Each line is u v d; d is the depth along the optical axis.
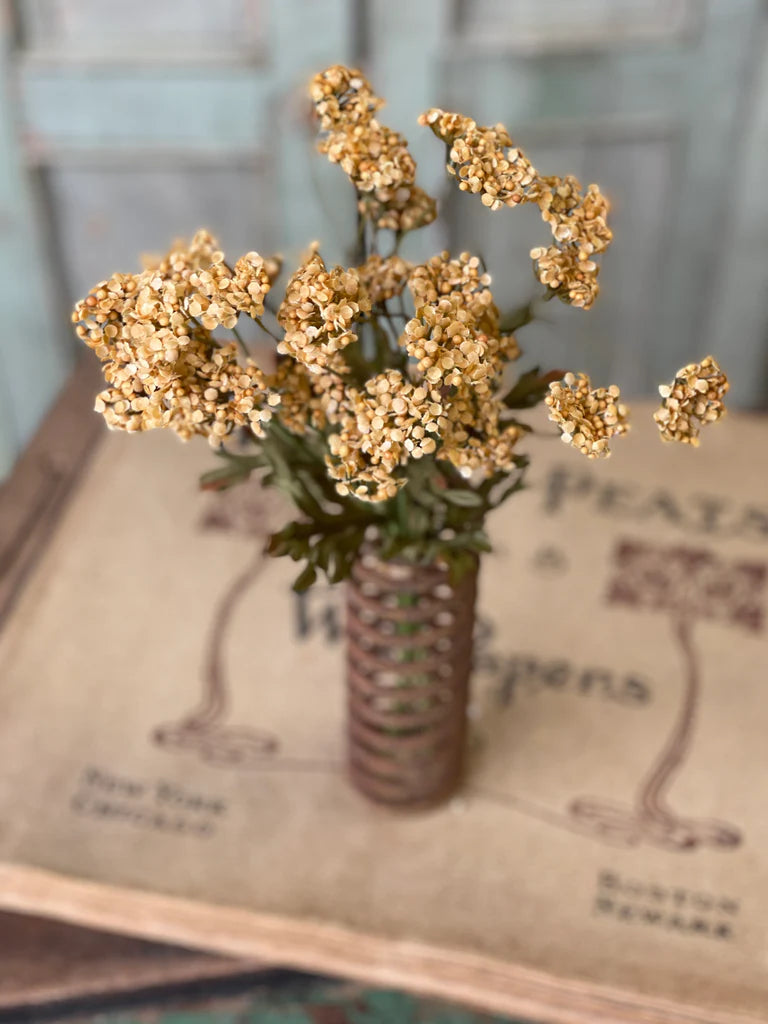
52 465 1.06
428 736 0.73
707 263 1.49
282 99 1.32
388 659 0.69
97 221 1.45
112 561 0.96
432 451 0.55
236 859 0.76
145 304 0.49
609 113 1.35
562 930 0.71
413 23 1.28
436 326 0.50
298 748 0.83
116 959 0.80
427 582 0.65
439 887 0.74
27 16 1.29
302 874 0.75
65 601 0.93
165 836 0.77
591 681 0.87
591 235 0.52
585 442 0.50
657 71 1.32
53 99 1.33
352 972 0.71
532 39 1.29
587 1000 0.69
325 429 0.60
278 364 0.60
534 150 1.39
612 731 0.83
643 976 0.69
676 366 1.60
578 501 1.03
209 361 0.53
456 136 0.51
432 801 0.77
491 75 1.32
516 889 0.74
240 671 0.88
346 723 0.77
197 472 1.06
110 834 0.77
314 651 0.90
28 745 0.82
